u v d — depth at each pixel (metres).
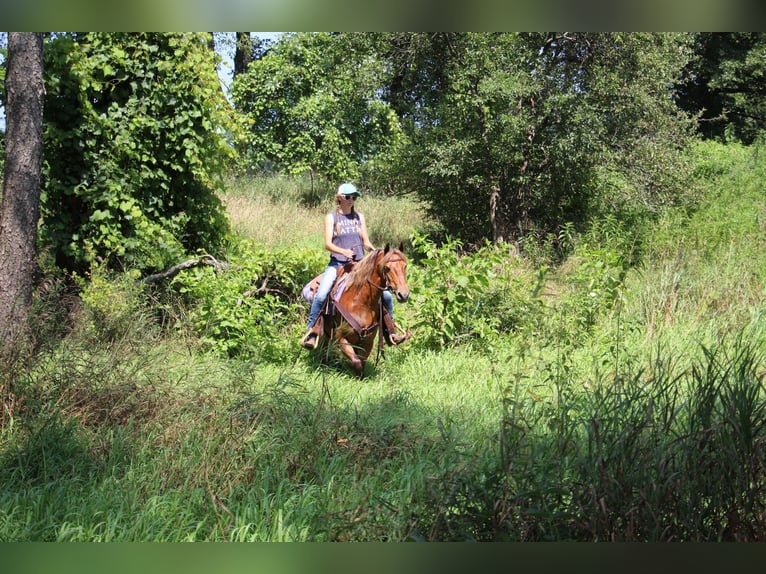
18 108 7.82
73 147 10.41
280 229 17.41
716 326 9.44
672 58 16.64
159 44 11.00
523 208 17.28
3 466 5.11
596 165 15.86
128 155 10.74
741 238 13.39
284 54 24.27
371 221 20.55
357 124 23.70
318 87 24.03
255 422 5.54
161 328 9.17
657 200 16.06
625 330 9.12
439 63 17.80
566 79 16.06
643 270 12.02
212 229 11.98
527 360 7.47
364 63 17.31
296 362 9.01
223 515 4.45
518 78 15.40
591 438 3.96
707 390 4.14
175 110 11.09
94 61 10.60
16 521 4.37
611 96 15.80
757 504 3.76
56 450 5.28
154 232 10.84
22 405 5.86
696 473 3.77
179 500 4.62
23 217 7.75
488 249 10.38
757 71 27.36
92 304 8.54
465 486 3.97
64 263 10.75
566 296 10.05
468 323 9.55
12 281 7.63
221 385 6.52
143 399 6.01
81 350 6.68
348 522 4.09
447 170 16.23
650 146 16.17
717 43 28.42
